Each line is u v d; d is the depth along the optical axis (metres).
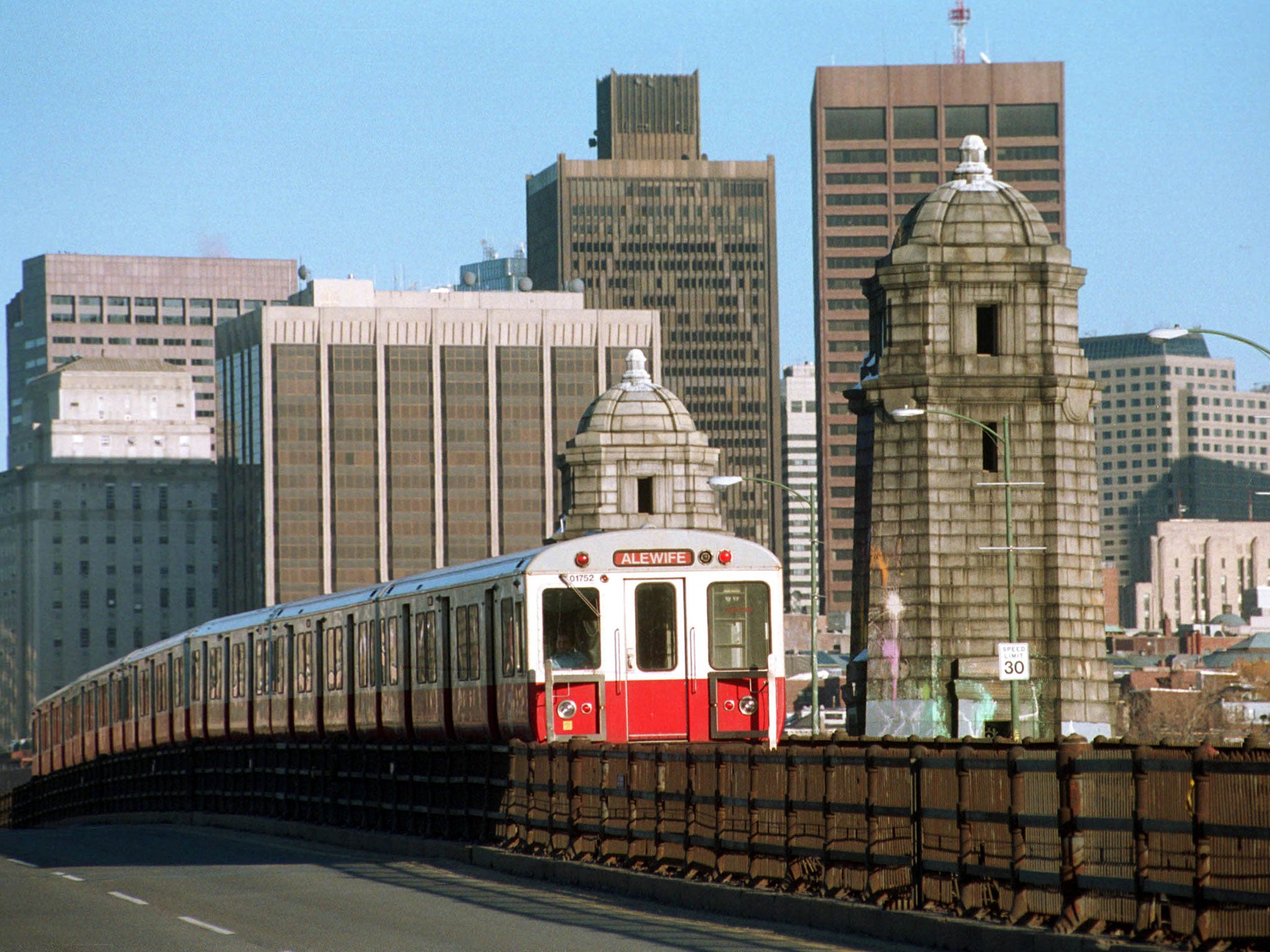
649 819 107.88
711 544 130.88
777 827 94.62
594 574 128.88
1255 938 65.38
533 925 88.38
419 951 78.31
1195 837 68.44
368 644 165.25
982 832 80.12
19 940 85.06
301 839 174.50
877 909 83.44
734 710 129.75
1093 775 74.25
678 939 81.81
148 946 82.12
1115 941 71.12
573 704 127.31
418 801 150.00
